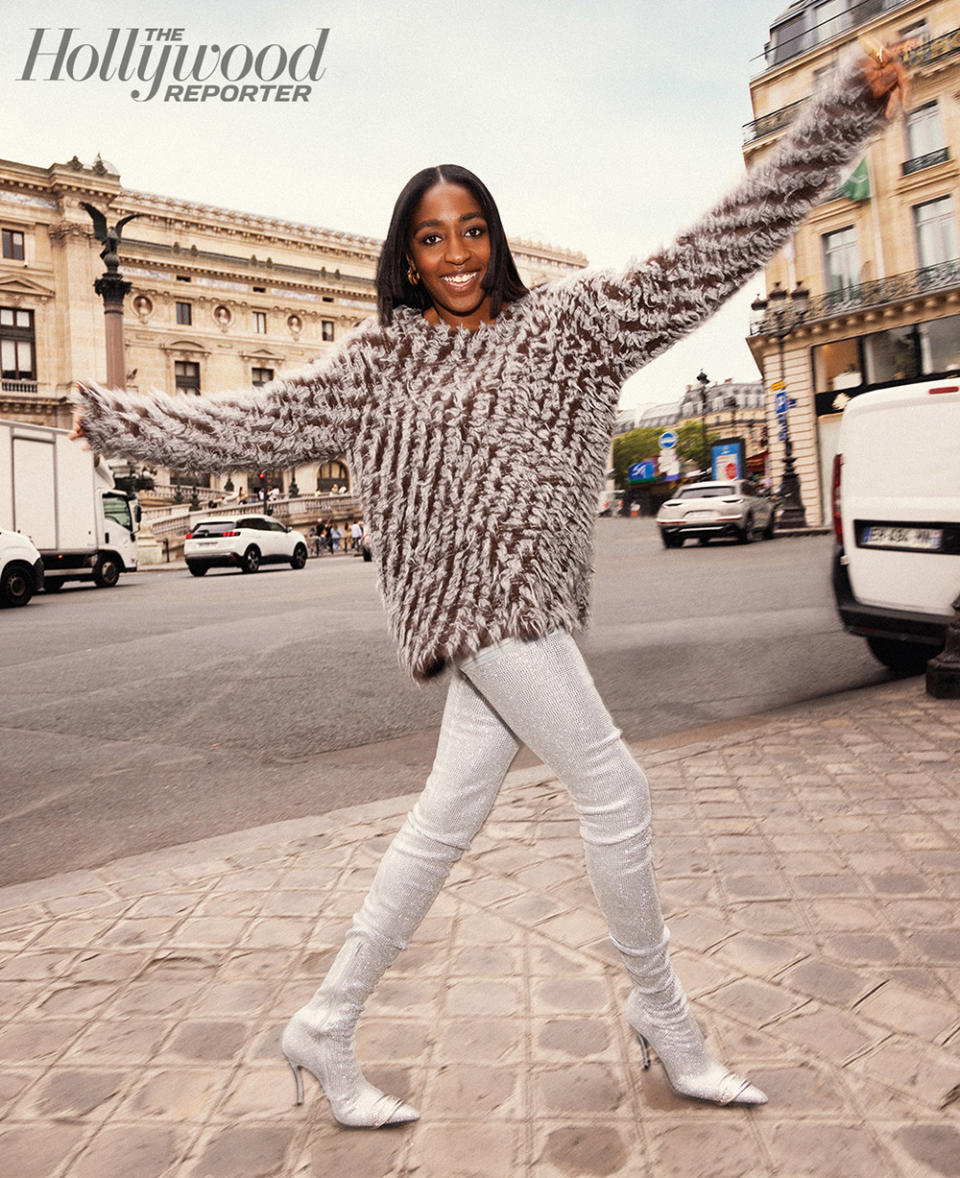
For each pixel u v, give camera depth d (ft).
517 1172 5.04
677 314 4.78
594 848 5.02
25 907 8.72
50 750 15.62
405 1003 6.75
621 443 245.86
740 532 65.21
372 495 4.90
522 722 4.85
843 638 23.53
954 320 84.23
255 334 214.90
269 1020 6.69
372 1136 5.38
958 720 14.03
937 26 76.64
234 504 162.81
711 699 17.35
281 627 31.81
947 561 16.72
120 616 39.50
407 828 5.24
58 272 181.37
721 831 9.93
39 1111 5.74
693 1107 5.49
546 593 4.76
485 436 4.70
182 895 8.84
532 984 6.95
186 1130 5.52
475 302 4.95
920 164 83.71
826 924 7.77
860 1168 4.96
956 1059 5.87
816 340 93.20
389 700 18.65
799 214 4.75
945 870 8.77
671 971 5.37
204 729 16.74
